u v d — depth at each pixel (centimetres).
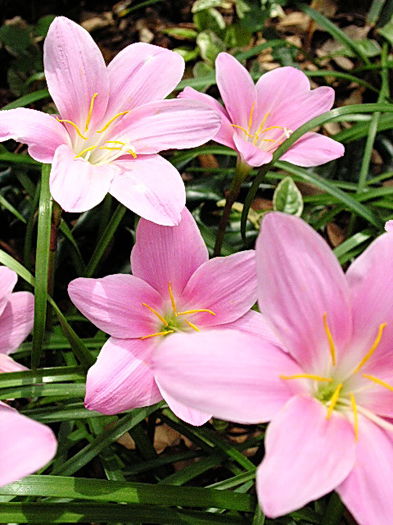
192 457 37
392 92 59
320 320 28
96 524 37
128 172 33
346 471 26
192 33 60
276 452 25
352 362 29
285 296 28
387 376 29
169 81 35
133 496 32
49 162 33
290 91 38
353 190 50
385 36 57
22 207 48
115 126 35
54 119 34
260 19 56
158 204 32
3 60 61
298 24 65
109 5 67
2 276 33
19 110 33
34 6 65
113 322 32
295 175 47
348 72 60
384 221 44
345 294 28
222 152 46
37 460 25
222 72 36
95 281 32
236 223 47
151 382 32
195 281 33
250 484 35
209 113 34
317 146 36
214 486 34
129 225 46
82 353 35
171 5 67
